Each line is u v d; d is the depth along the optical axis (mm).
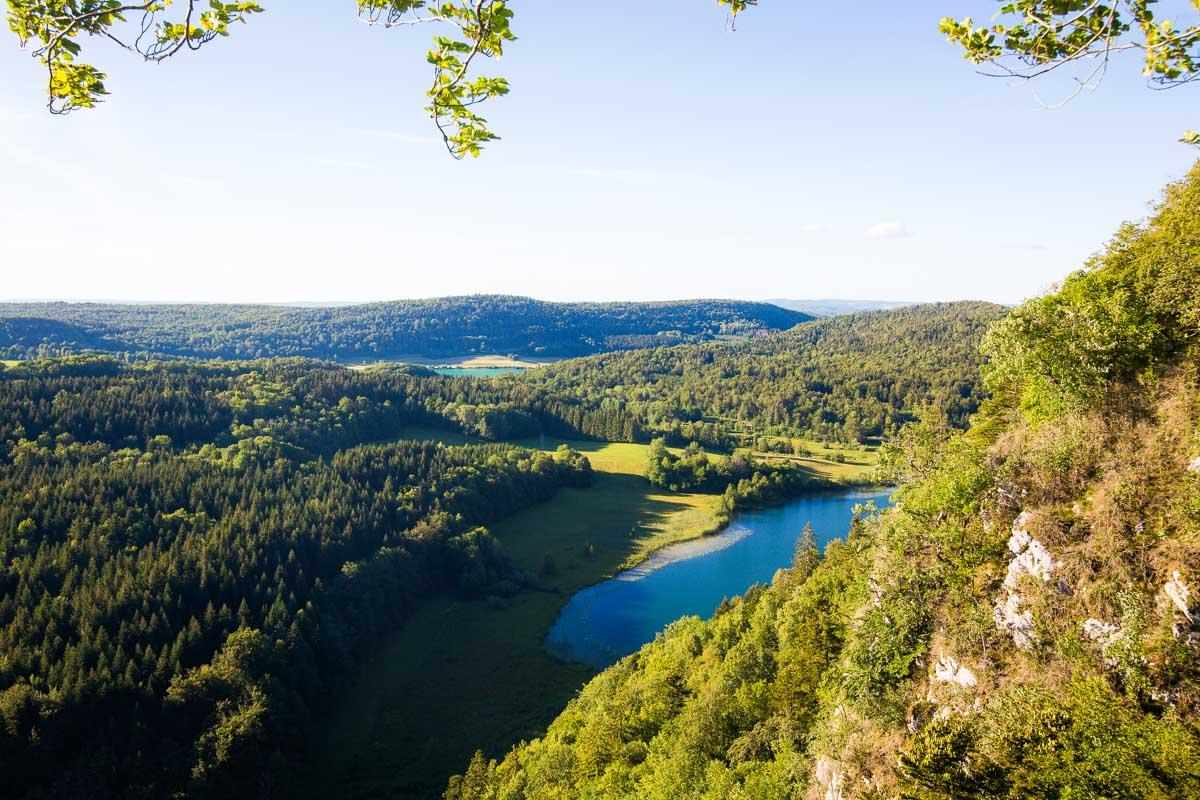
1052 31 8266
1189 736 15883
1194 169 34688
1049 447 25562
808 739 31953
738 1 8031
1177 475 21109
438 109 8383
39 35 8195
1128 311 26531
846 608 36000
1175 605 18734
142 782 46719
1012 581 23516
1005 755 17453
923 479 35000
